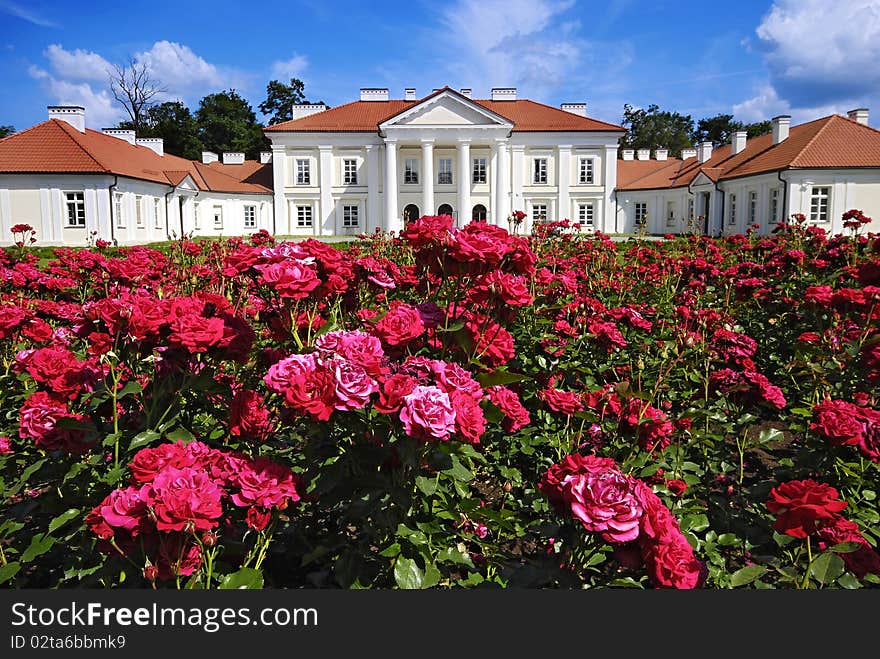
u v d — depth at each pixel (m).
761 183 34.16
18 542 2.98
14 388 3.84
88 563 2.54
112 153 36.41
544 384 3.91
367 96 50.19
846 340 4.54
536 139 46.09
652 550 1.83
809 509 2.17
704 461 3.80
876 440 2.67
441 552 2.46
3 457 3.16
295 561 2.91
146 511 1.87
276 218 46.22
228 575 1.98
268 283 2.65
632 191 46.56
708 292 7.27
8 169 32.28
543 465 3.80
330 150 45.56
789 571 2.52
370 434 2.42
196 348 2.40
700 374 4.43
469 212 44.44
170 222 40.31
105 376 2.79
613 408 3.44
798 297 6.79
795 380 5.09
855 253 7.64
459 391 2.25
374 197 45.66
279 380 2.10
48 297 5.98
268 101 80.38
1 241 32.84
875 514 2.97
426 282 3.50
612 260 8.62
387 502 2.41
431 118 43.28
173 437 2.48
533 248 7.74
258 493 2.05
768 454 4.29
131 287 5.02
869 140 32.28
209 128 74.88
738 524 3.09
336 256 2.86
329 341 2.32
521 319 4.95
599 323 4.77
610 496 1.87
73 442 2.65
